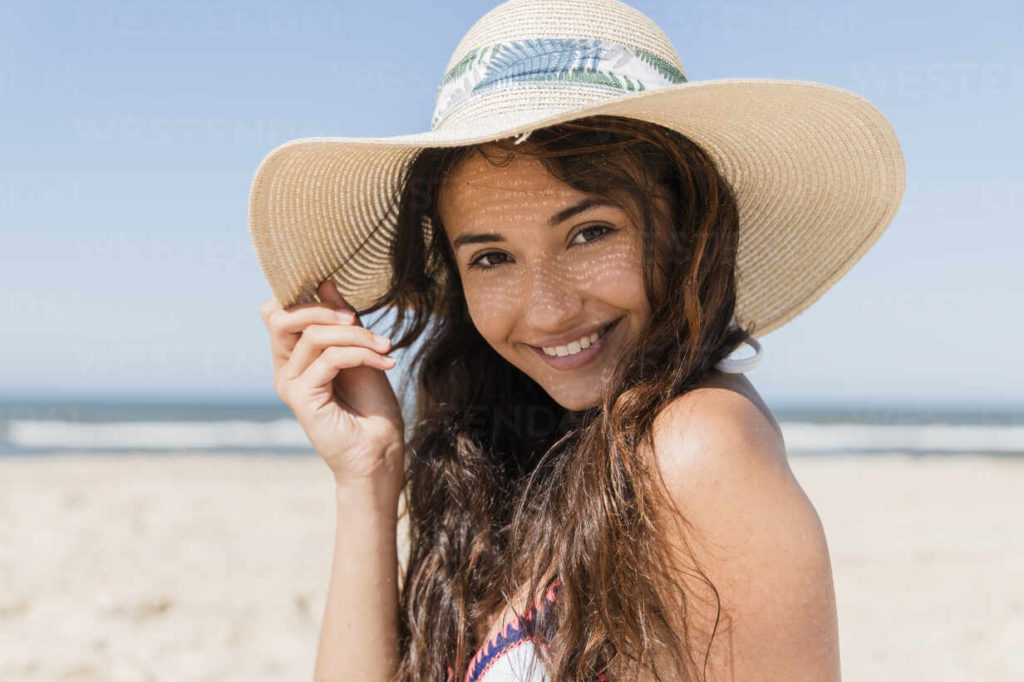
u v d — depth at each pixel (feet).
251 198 5.59
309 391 6.04
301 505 37.60
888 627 20.58
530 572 4.89
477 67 5.06
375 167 5.73
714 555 4.07
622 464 4.43
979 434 121.19
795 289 6.21
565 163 4.70
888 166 5.29
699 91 4.42
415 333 6.63
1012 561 27.61
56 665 16.25
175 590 21.53
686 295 4.79
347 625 5.80
